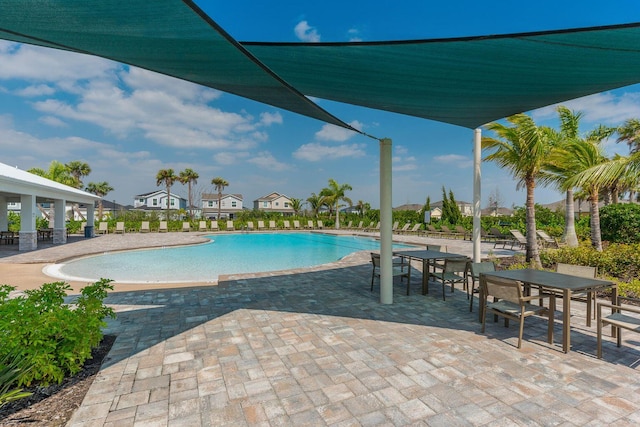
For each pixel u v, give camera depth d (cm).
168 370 324
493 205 4509
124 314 504
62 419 244
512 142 889
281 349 375
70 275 895
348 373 318
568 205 1260
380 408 260
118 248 1471
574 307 539
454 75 361
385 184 558
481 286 453
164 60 309
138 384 297
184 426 237
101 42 271
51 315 285
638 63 318
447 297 614
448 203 2752
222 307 543
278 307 544
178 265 1189
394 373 318
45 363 270
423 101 466
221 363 340
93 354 360
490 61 321
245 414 252
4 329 260
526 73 352
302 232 2764
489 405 264
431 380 304
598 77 363
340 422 242
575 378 307
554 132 920
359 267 945
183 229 2667
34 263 1021
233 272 1051
